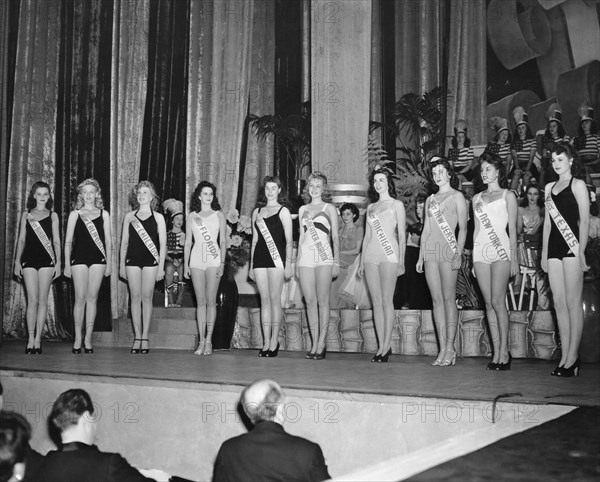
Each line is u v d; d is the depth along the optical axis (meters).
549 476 1.91
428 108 8.32
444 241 5.16
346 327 6.62
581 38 8.24
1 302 7.72
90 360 5.53
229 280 6.93
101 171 8.78
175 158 9.30
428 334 6.25
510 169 7.88
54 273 6.47
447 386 3.91
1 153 8.10
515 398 3.44
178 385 4.20
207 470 4.09
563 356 4.56
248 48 9.40
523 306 6.47
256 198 9.44
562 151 4.69
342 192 7.26
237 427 4.01
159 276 6.34
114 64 8.90
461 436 2.58
